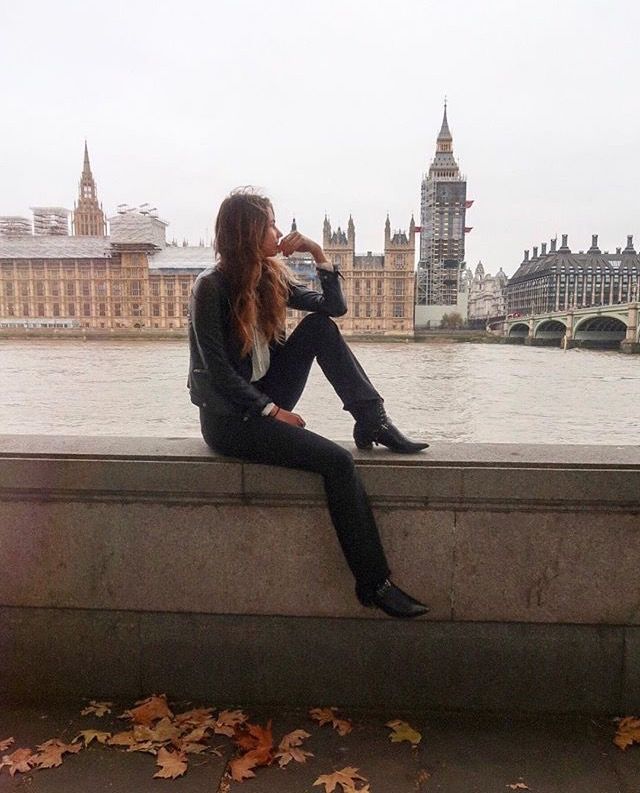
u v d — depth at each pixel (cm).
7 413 3750
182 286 9519
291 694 313
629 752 278
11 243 10300
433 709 310
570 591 301
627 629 301
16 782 259
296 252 323
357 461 299
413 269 12006
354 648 308
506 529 299
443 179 19125
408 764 270
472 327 17075
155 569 311
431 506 299
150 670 316
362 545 284
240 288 290
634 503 293
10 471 306
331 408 2878
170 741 283
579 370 6469
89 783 259
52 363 6569
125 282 9688
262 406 284
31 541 313
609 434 3356
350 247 12031
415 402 4262
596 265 16375
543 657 304
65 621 317
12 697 321
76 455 306
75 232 14612
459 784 258
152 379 5194
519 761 272
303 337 315
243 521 305
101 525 310
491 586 303
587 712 306
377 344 11925
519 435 3306
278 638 310
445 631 306
